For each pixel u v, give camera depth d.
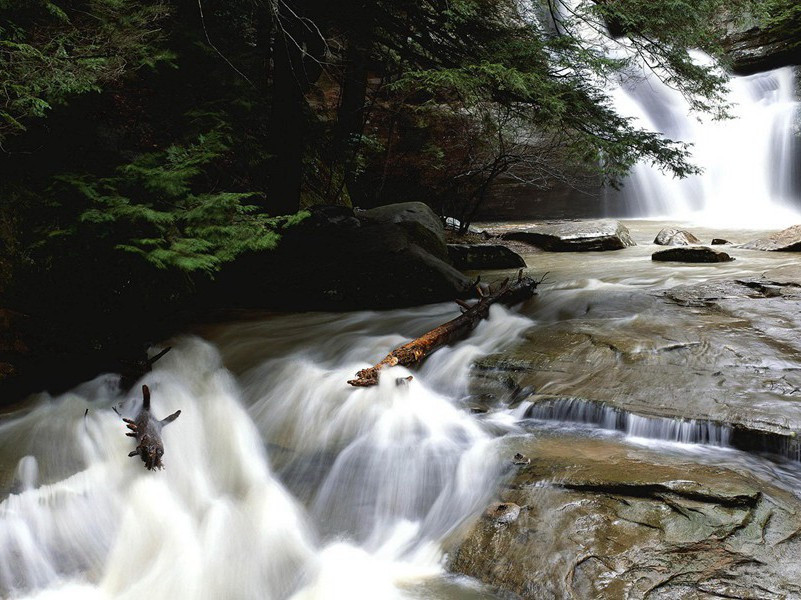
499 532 3.92
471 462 4.80
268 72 11.17
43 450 5.18
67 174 6.71
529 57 9.16
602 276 10.43
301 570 3.89
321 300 9.07
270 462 5.12
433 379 6.43
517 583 3.56
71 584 3.80
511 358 6.45
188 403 5.98
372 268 9.31
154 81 8.57
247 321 8.45
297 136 9.63
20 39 5.98
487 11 9.41
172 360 6.98
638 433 5.05
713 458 4.56
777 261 10.88
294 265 9.49
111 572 3.90
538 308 8.35
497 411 5.70
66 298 6.89
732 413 4.88
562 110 8.72
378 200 17.62
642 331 6.79
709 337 6.45
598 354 6.27
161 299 7.85
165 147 8.29
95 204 6.67
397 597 3.56
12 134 6.52
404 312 8.78
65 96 6.87
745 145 21.00
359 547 4.08
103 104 8.16
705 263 11.20
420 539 4.13
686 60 9.38
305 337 7.79
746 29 22.66
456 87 9.16
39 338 6.57
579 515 3.93
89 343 6.87
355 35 9.95
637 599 3.29
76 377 6.54
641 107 22.34
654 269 10.82
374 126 17.81
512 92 9.22
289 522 4.32
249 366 6.94
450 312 8.69
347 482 4.79
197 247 6.58
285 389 6.34
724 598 3.24
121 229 6.72
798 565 3.42
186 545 4.09
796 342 6.26
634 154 9.52
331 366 6.90
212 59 8.83
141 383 6.31
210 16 9.34
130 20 6.87
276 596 3.70
